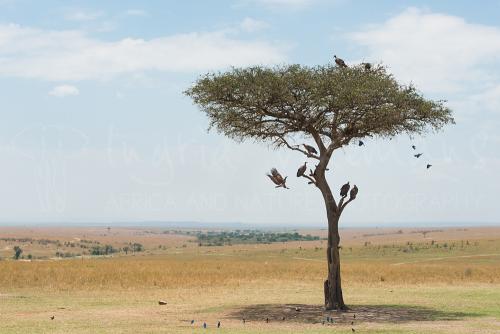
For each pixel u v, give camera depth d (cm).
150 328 2806
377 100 3275
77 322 3039
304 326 2920
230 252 18538
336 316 3306
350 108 3278
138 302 4094
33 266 6875
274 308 3691
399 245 18012
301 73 3309
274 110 3456
